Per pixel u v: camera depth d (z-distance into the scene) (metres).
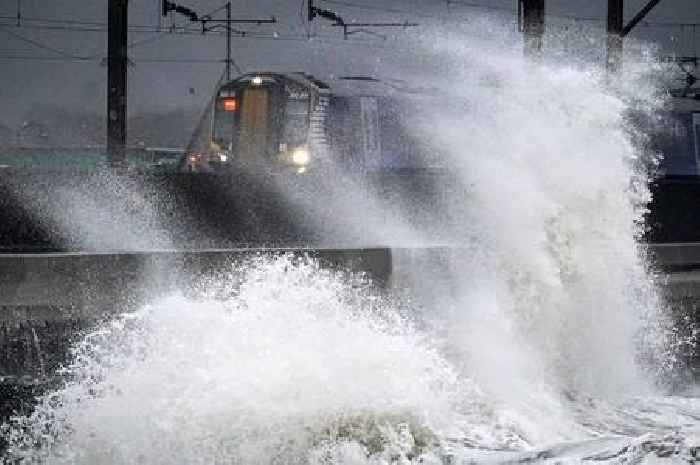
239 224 89.62
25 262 47.62
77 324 46.44
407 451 21.44
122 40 113.62
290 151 109.50
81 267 49.16
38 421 24.61
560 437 23.45
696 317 55.97
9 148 175.12
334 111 109.50
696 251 68.50
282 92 110.94
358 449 21.38
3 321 46.16
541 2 99.81
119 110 113.31
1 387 31.25
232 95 112.94
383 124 109.12
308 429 21.62
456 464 20.59
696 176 124.06
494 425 23.38
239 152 111.94
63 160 174.50
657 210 99.81
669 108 123.38
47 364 36.00
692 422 25.38
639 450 19.25
